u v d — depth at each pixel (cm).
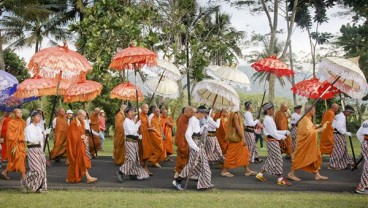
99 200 713
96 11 1577
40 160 792
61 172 1059
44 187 800
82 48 1684
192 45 1706
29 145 787
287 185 881
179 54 1692
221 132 1148
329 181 930
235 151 974
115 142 1145
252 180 941
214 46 1773
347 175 1004
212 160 1048
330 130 1148
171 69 1058
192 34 1917
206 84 838
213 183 903
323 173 1030
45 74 818
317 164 920
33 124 793
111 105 2712
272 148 886
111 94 1155
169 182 921
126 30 1509
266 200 720
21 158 899
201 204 684
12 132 894
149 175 1008
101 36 1524
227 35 2266
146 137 1036
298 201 712
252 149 1178
